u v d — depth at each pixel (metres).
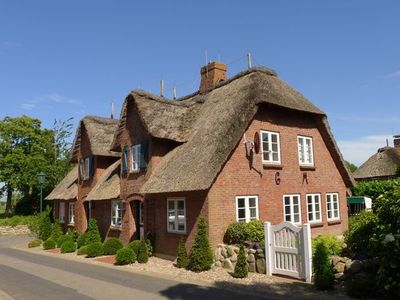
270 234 13.31
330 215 22.11
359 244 12.23
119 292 11.70
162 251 18.56
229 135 16.83
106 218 25.38
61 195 32.12
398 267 9.18
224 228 16.42
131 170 21.61
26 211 49.00
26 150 50.06
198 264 14.69
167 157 19.62
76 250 23.19
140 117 19.97
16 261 19.78
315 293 10.56
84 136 28.75
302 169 20.62
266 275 13.14
